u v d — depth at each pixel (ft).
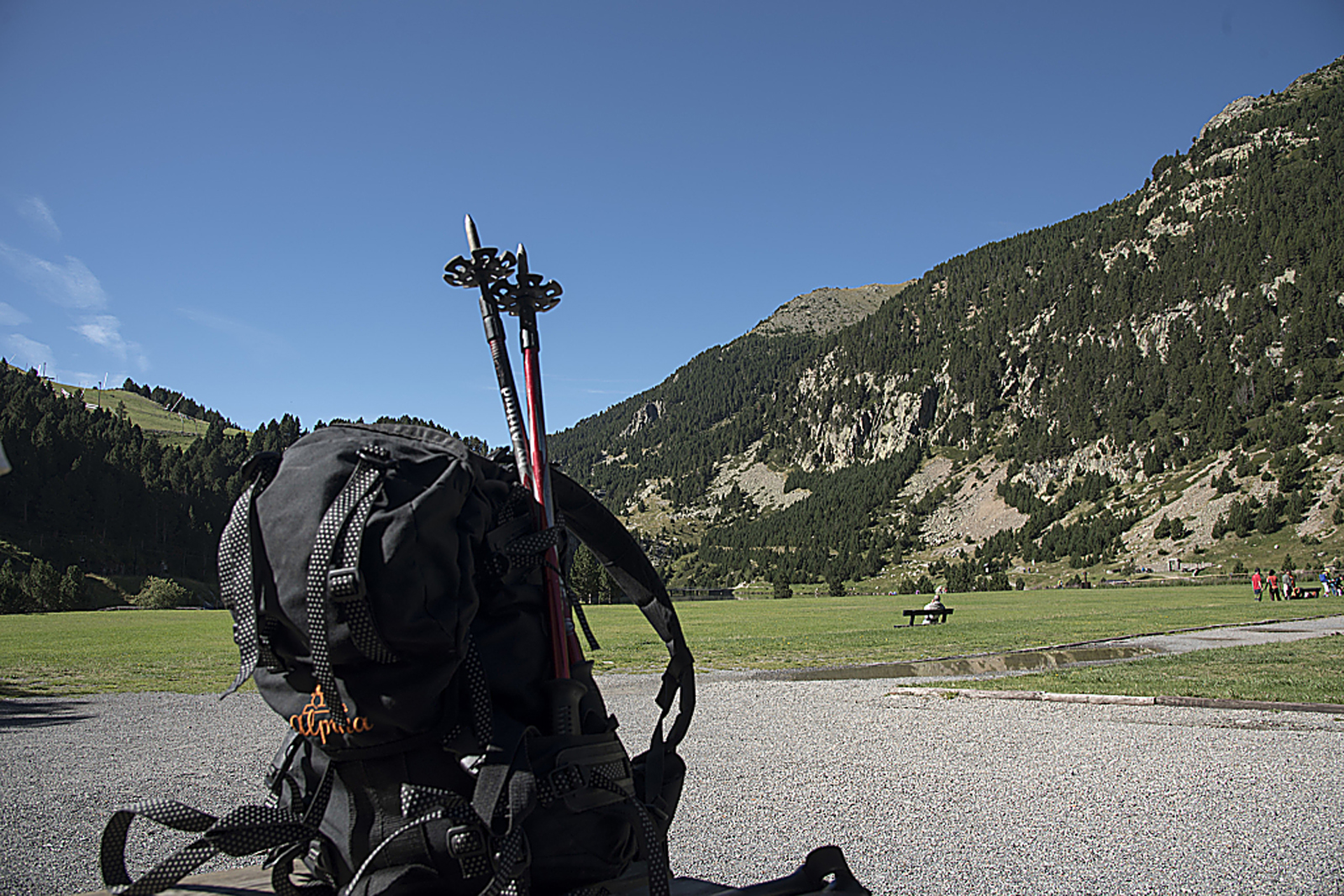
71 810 19.45
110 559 480.64
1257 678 43.21
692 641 82.74
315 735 5.31
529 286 7.34
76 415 633.20
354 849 5.28
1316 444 595.06
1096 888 13.70
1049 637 77.05
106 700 42.34
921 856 15.49
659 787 6.70
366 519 4.83
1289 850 15.72
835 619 136.56
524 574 6.03
